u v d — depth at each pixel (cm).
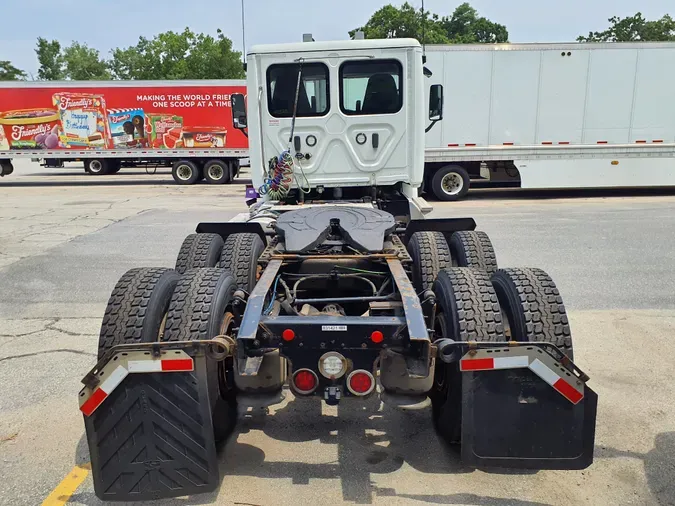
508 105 1405
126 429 254
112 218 1238
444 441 335
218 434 324
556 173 1444
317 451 329
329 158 623
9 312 591
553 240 926
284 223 432
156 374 252
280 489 292
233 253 438
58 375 433
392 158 625
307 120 614
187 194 1761
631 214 1202
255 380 291
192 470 259
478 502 280
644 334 500
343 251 412
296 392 278
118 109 2061
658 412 364
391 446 334
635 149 1427
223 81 2038
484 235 477
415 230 517
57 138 2088
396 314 321
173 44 5522
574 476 301
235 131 2078
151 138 2083
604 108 1404
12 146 2097
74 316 576
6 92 2047
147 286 303
